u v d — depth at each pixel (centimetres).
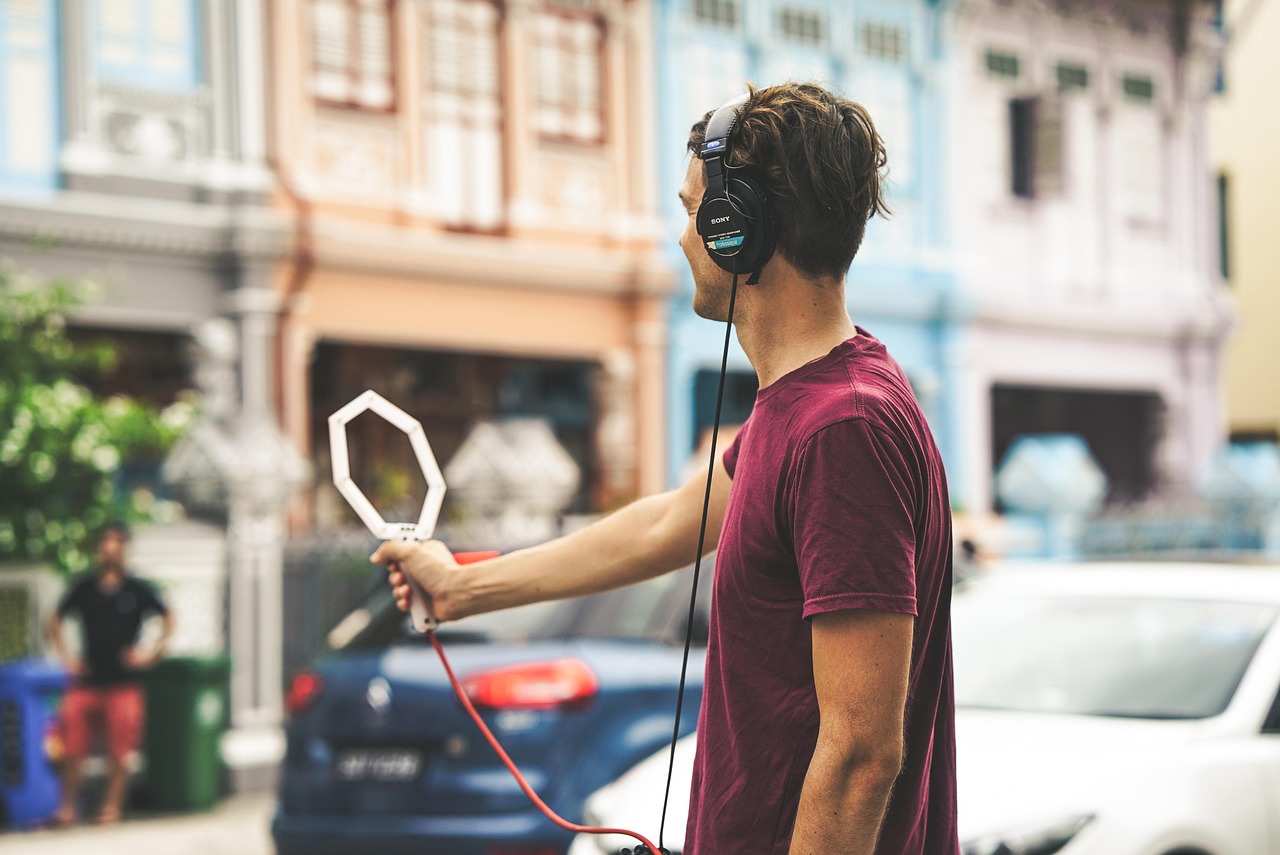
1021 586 553
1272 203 2800
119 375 1418
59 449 1002
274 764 1077
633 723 639
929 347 1930
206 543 1090
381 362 1641
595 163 1630
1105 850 411
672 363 1666
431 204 1495
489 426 1392
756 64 1762
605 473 1636
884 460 187
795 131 199
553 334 1583
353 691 650
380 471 1596
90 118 1288
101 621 949
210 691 995
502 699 623
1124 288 2162
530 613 664
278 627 1111
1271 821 441
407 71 1485
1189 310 2241
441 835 619
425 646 662
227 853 855
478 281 1519
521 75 1567
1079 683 493
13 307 1056
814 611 184
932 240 1936
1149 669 490
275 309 1364
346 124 1447
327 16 1438
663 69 1678
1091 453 2264
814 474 188
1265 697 471
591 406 1694
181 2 1340
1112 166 2161
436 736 630
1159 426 2245
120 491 1341
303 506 1377
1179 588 521
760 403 202
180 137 1335
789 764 194
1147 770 432
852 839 183
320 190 1417
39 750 931
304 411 1384
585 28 1627
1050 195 2047
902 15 1911
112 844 880
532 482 1352
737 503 199
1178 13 2250
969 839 405
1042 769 433
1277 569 534
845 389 192
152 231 1296
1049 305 2048
